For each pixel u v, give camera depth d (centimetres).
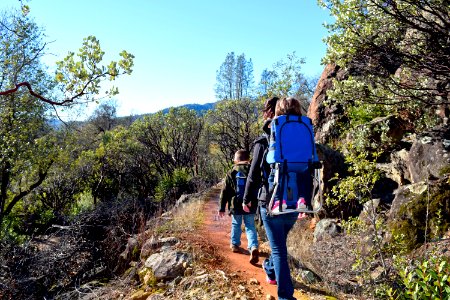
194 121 3081
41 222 1753
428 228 608
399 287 446
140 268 545
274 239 344
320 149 900
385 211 780
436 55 648
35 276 933
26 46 1275
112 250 888
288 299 336
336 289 468
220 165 3241
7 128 1413
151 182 2706
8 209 1630
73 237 1032
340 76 1309
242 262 521
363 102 852
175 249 542
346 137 1089
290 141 319
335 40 734
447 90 687
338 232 805
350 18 704
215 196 1405
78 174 2252
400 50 711
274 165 322
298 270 496
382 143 916
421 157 770
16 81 1298
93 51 523
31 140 1522
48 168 1723
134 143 2839
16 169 1452
